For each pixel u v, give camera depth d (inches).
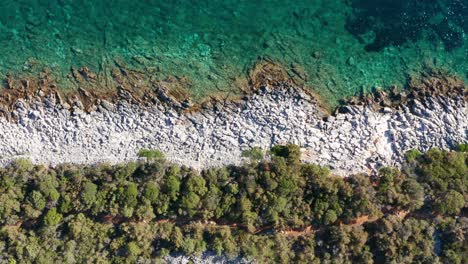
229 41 1238.3
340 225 1150.3
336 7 1239.5
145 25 1235.2
